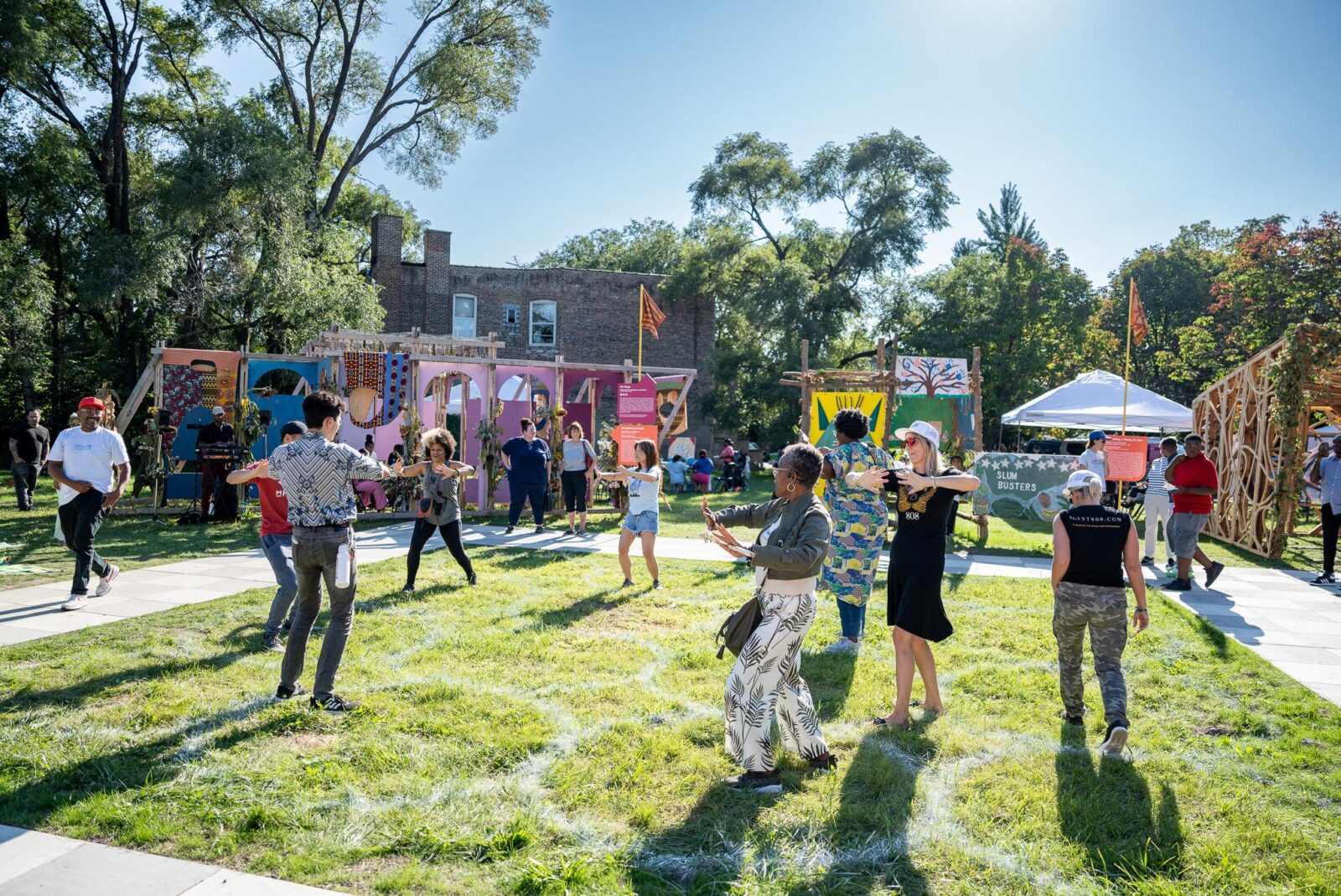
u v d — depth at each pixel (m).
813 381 14.12
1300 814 4.03
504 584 8.88
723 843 3.63
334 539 5.08
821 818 3.85
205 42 28.23
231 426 14.90
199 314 24.25
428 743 4.63
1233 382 14.91
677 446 24.25
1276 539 12.55
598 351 34.53
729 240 35.19
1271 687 5.94
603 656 6.26
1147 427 19.50
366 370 15.40
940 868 3.48
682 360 36.28
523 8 29.64
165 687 5.39
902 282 39.12
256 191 22.45
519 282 33.78
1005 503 16.00
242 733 4.70
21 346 22.81
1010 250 43.38
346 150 35.91
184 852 3.48
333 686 5.11
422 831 3.64
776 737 4.89
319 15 28.27
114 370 26.59
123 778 4.12
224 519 13.90
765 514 4.45
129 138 28.55
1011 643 6.92
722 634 4.30
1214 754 4.73
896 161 36.72
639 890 3.25
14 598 8.02
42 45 22.16
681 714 5.12
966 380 17.05
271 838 3.59
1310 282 32.91
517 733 4.76
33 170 24.06
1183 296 48.66
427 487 8.50
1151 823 3.86
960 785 4.25
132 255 22.22
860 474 5.01
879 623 7.60
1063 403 19.97
